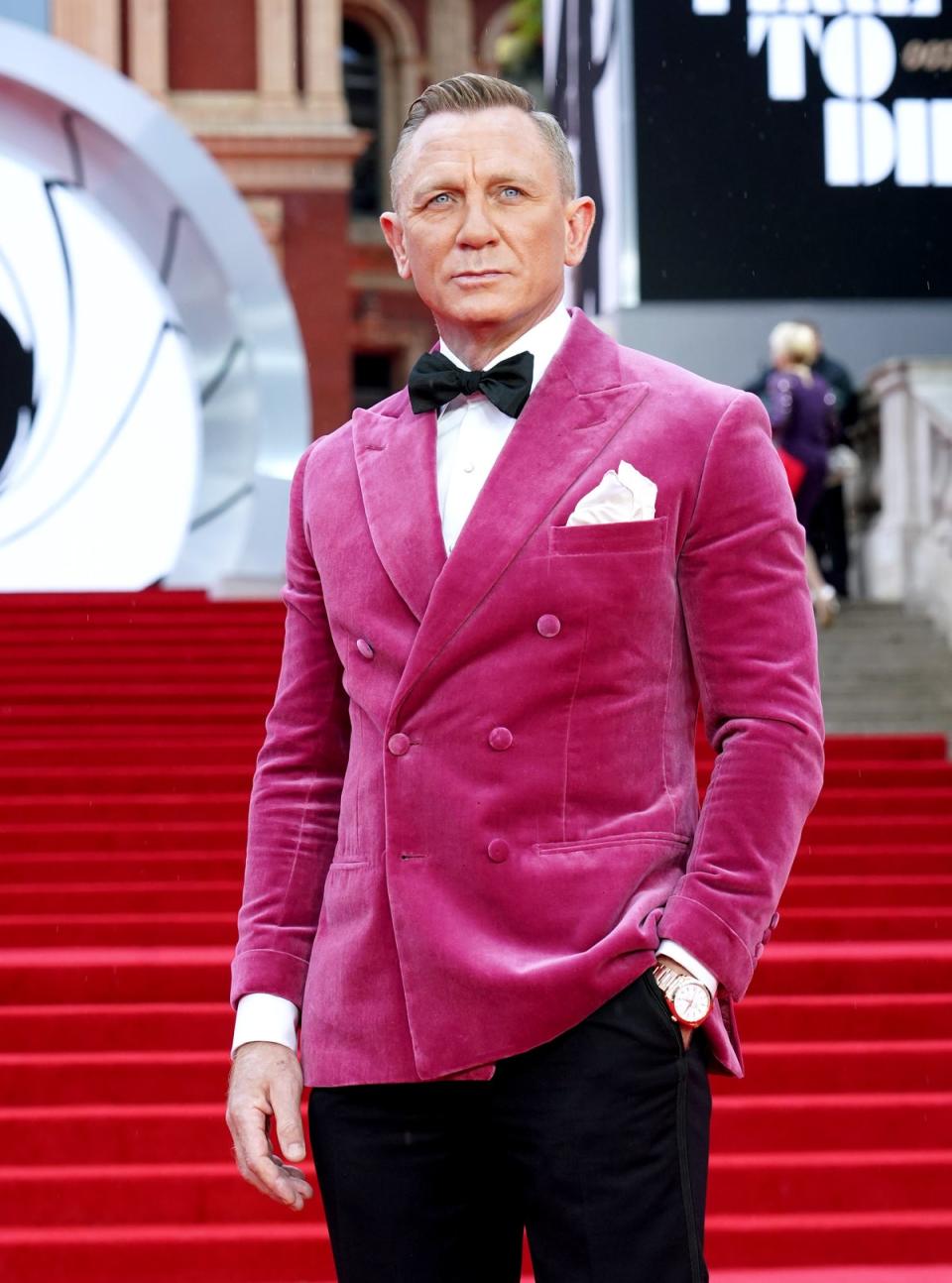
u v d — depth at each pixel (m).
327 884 2.00
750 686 1.90
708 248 13.34
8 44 15.30
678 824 1.92
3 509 16.06
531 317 2.03
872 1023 5.69
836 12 13.31
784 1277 4.55
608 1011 1.80
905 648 10.14
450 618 1.88
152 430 16.16
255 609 11.96
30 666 10.17
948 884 6.91
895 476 11.08
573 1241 1.79
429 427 2.01
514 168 1.97
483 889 1.86
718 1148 5.11
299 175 20.41
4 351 16.23
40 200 16.03
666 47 13.24
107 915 6.77
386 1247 1.88
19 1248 4.63
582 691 1.88
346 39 27.30
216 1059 5.39
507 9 27.61
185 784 8.22
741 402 1.98
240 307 15.74
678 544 1.93
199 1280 4.62
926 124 13.35
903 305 13.39
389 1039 1.88
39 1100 5.33
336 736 2.12
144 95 15.56
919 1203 4.89
